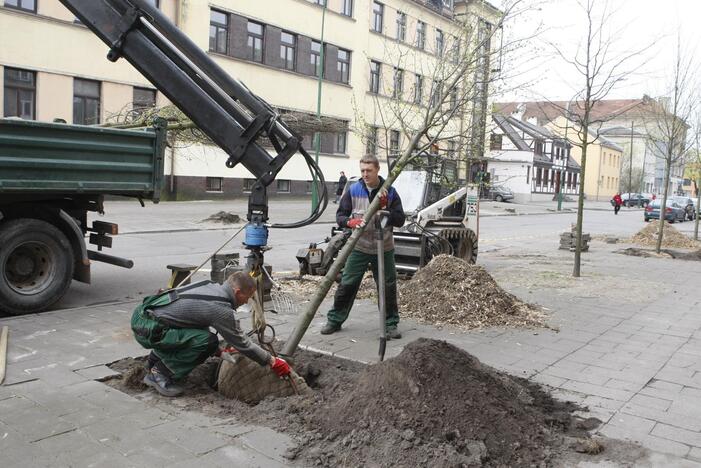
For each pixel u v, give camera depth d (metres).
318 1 34.09
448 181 10.77
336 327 6.67
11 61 22.20
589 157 77.19
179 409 4.30
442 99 5.85
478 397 4.04
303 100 33.88
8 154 6.71
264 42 31.61
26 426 3.93
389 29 38.72
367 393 4.05
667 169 16.88
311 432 3.91
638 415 4.54
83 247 7.83
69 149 7.23
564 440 4.00
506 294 8.03
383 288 5.55
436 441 3.65
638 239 20.03
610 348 6.45
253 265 4.91
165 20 4.82
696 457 3.85
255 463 3.53
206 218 21.20
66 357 5.35
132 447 3.67
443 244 10.83
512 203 53.56
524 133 59.12
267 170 4.79
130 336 6.07
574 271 11.56
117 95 25.59
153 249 13.88
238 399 4.61
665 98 18.30
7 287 7.00
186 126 11.73
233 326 4.48
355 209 6.45
